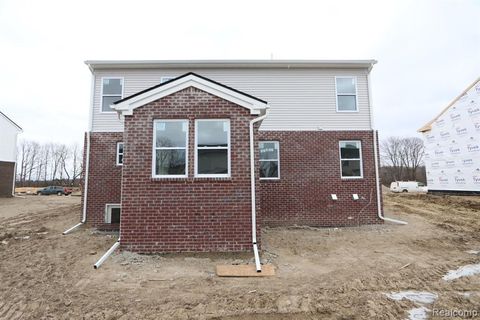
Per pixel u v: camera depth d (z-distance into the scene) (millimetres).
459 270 6512
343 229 10648
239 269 6070
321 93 11992
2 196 26594
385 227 10930
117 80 11953
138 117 7484
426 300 4906
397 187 37281
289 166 11586
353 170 11750
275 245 8344
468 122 21812
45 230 10602
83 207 11266
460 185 22406
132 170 7270
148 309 4367
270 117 11828
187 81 7691
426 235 9711
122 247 7059
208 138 7602
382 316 4289
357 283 5488
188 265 6355
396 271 6246
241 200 7289
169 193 7219
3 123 26484
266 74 12062
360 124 11867
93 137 11578
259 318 4184
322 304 4598
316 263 6793
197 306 4469
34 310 4387
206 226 7168
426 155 25703
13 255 7352
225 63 11844
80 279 5570
